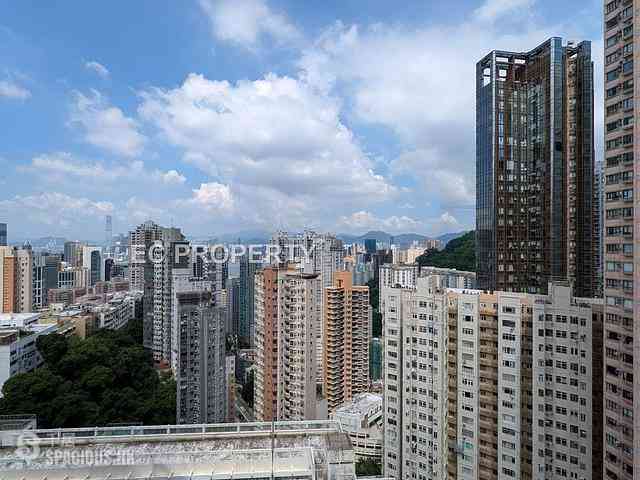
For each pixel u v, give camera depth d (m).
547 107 119.00
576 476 58.28
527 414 63.38
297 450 37.38
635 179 47.34
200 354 110.00
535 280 121.12
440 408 71.50
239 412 145.00
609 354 52.50
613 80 52.44
